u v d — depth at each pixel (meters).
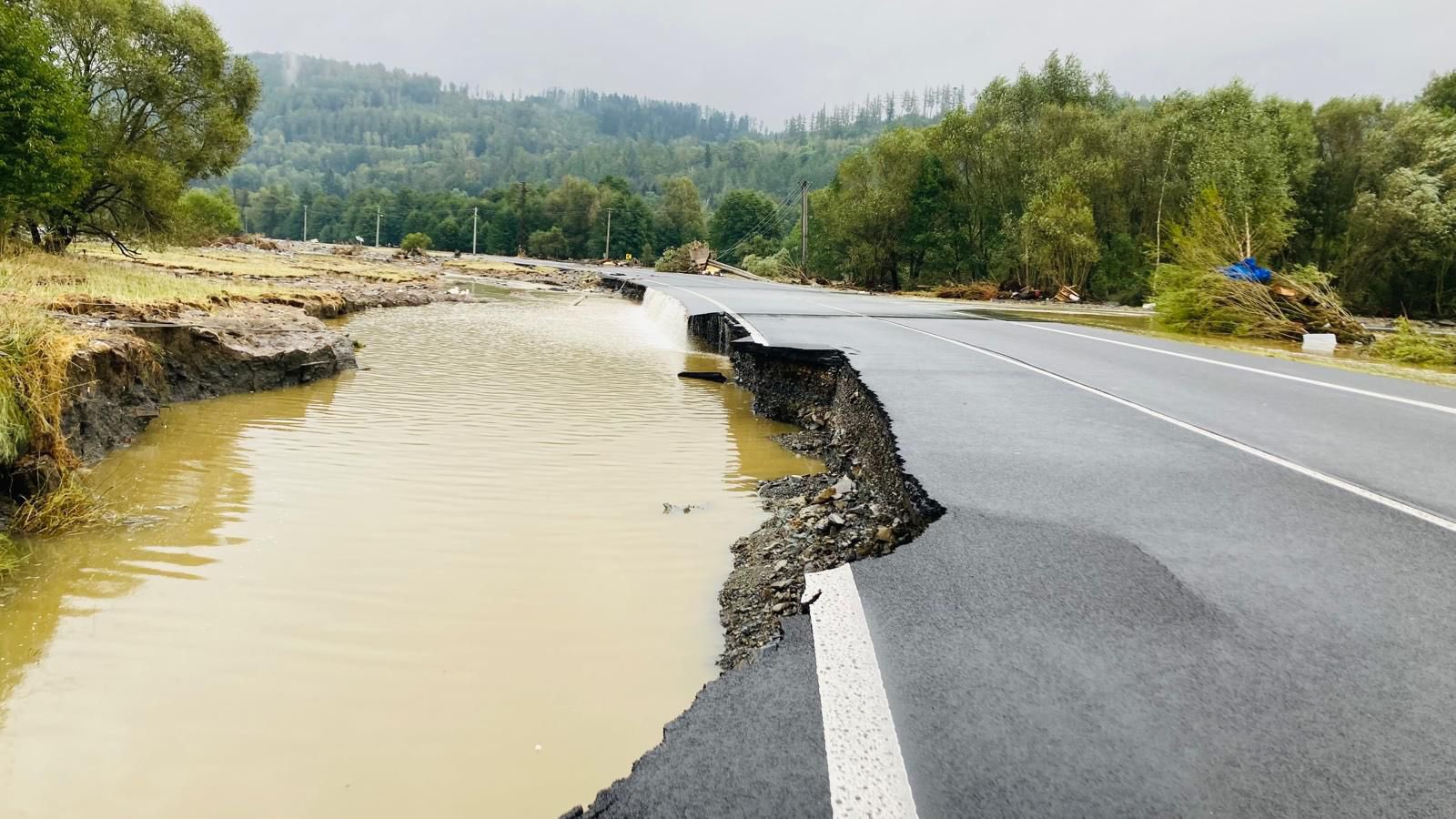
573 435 10.17
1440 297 41.53
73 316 10.78
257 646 4.48
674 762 2.42
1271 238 27.94
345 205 177.12
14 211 17.94
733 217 112.00
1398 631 3.28
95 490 6.99
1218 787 2.29
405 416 10.91
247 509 6.86
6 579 5.32
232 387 11.98
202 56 25.78
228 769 3.38
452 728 3.72
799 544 5.95
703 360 17.80
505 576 5.59
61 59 22.31
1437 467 5.80
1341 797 2.26
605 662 4.40
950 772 2.35
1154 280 20.33
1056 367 10.87
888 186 53.06
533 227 130.25
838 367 11.35
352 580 5.44
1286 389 9.38
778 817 2.16
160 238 25.67
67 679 4.07
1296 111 44.94
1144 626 3.30
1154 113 47.75
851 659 3.04
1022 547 4.19
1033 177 46.47
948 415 7.49
